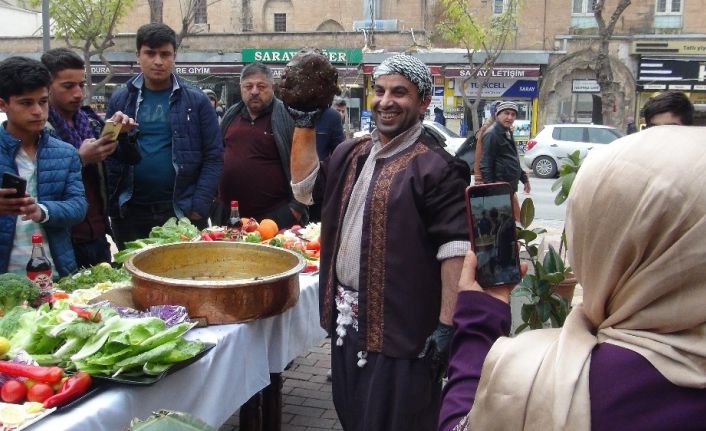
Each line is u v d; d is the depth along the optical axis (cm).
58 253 322
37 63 308
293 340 318
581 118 2409
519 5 2194
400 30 2450
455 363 129
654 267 93
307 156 262
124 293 285
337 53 2380
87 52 1695
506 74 2361
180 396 226
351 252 236
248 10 2752
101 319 222
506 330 132
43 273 271
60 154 323
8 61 305
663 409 92
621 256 96
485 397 106
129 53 2439
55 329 214
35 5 1711
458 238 220
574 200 102
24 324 224
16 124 309
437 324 230
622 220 95
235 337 256
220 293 254
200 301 254
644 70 2370
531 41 2461
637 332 97
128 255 308
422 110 238
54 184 318
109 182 435
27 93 304
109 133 353
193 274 310
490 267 139
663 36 2353
